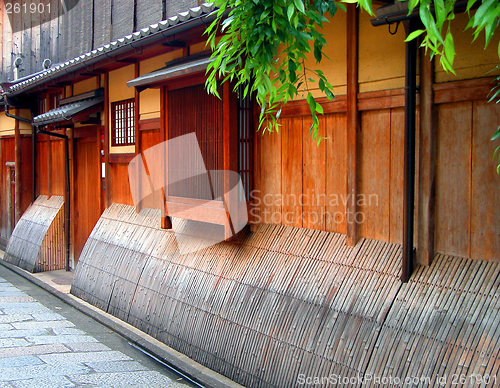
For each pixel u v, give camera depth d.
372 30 4.06
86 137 9.41
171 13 7.98
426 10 2.00
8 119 12.52
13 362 4.74
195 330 5.16
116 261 7.12
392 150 4.00
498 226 3.33
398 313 3.58
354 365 3.64
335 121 4.47
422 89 3.62
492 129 3.34
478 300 3.25
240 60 3.17
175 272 5.86
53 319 6.71
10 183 12.65
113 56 6.89
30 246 10.32
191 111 5.59
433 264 3.64
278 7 2.76
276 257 4.79
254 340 4.48
